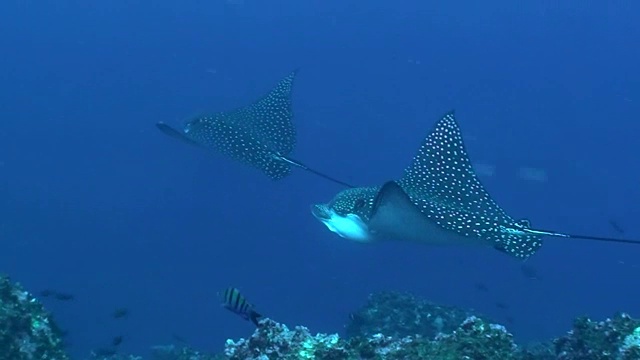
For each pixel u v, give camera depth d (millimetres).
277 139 10992
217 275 27703
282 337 6277
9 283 6793
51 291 12828
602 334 6562
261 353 6242
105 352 13664
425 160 7648
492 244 6801
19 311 6664
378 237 7230
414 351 5676
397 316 13328
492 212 6973
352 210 7605
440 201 7270
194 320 22797
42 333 6797
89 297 24859
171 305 24172
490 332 5938
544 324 24469
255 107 11273
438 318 13258
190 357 11648
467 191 7238
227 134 10656
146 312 23328
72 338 20172
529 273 15242
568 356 6758
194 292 25688
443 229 6707
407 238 6957
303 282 26938
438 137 7598
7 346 6359
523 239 6695
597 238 6191
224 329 22094
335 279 27234
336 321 22656
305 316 23141
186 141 10133
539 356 8359
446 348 5676
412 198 7148
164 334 21328
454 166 7434
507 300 26469
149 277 27469
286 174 10086
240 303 6516
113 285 26344
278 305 24250
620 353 6184
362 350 5793
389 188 6309
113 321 22141
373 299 14008
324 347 5934
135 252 31172
